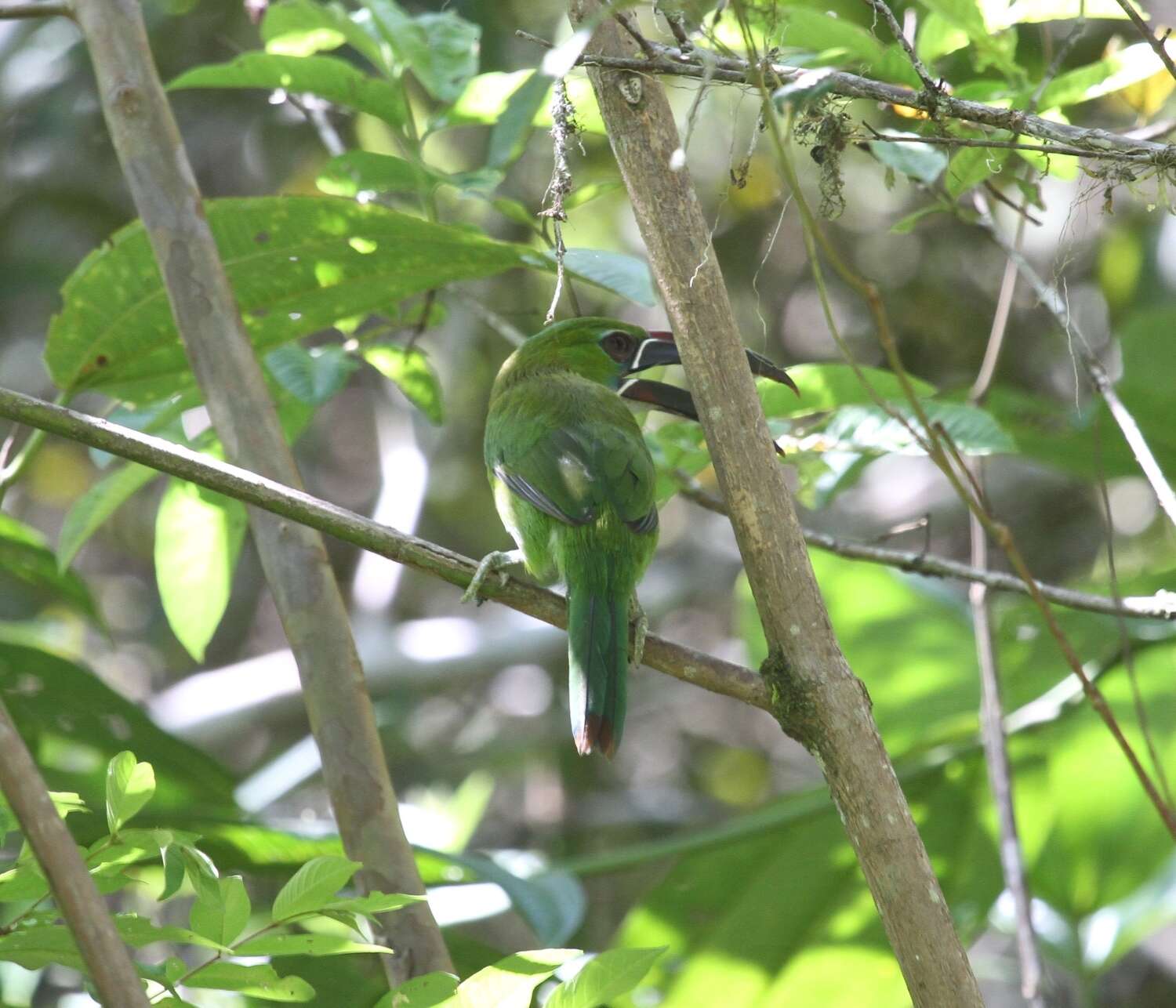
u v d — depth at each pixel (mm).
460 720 20844
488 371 18812
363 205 8414
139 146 8055
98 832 9062
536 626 18969
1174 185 7176
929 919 5859
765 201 17250
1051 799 11531
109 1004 4684
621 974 5684
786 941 11203
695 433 9820
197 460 6434
